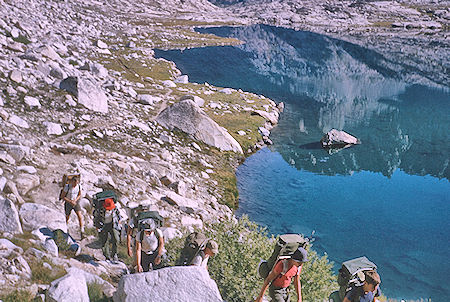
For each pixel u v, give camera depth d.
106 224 10.75
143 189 18.17
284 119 40.97
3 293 6.84
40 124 20.80
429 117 45.00
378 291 6.81
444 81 63.44
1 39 29.17
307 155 32.22
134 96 32.47
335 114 44.16
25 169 14.43
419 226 22.00
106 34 65.44
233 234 11.34
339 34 117.50
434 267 18.23
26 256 8.52
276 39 100.25
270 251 10.62
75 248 10.34
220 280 9.99
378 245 19.97
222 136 29.62
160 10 131.88
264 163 29.64
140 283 7.01
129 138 24.25
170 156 24.17
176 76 49.56
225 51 76.50
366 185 27.33
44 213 11.22
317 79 61.06
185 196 20.30
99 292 7.87
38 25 46.50
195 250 8.15
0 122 18.12
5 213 9.98
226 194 23.39
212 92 42.88
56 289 7.10
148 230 9.10
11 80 23.28
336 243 19.98
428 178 29.09
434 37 115.50
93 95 25.75
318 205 23.91
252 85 53.72
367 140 36.72
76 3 88.44
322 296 10.04
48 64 27.31
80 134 21.91
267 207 23.19
